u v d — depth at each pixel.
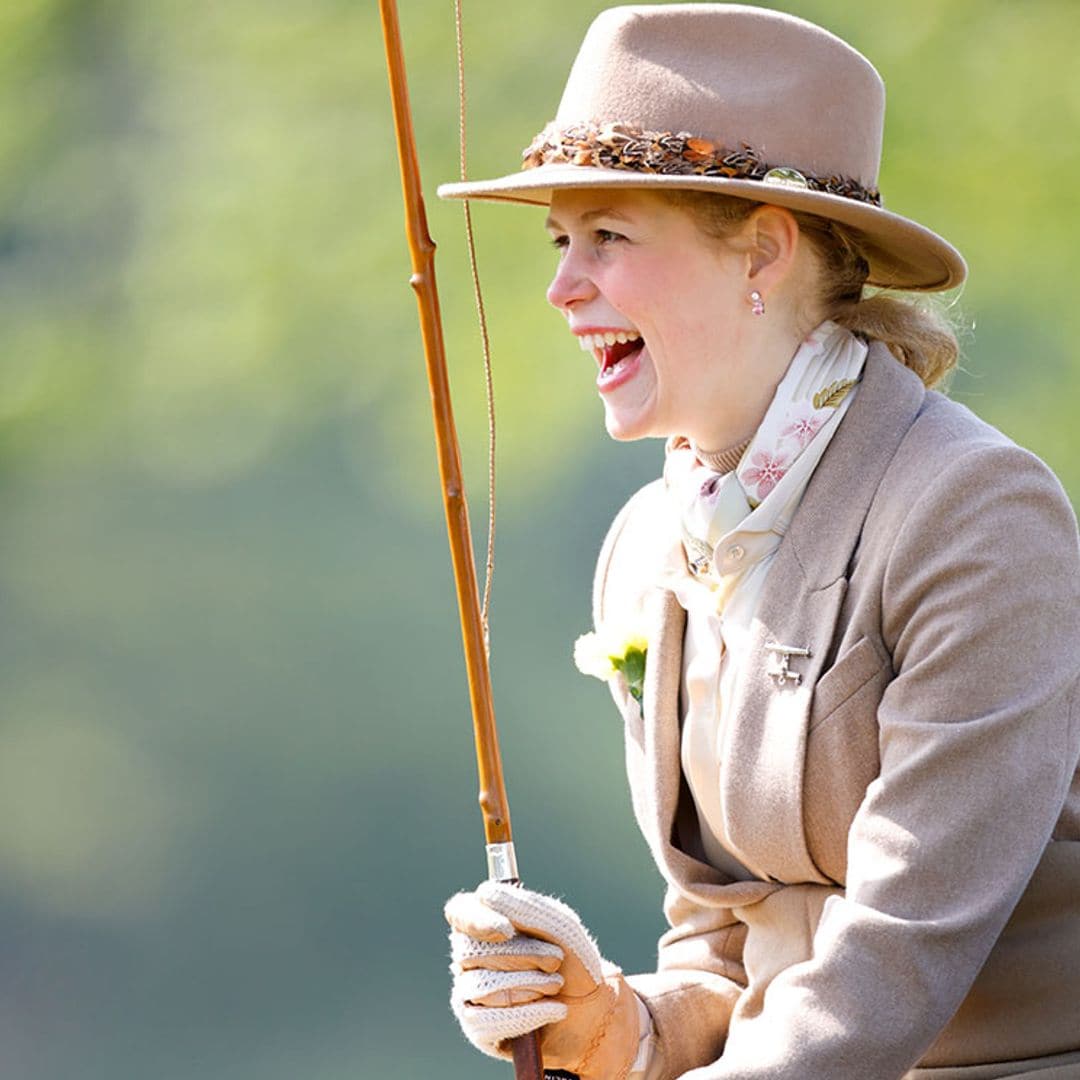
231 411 43.25
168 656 70.12
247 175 37.12
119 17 40.88
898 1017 9.88
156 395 43.53
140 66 40.22
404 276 36.19
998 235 28.42
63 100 41.66
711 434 11.09
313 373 41.88
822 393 10.89
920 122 28.39
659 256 10.80
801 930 10.84
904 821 10.08
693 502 11.09
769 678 10.66
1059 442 30.03
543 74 33.28
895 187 28.50
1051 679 10.09
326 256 36.78
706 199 10.75
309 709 71.88
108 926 72.31
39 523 67.56
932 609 10.23
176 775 71.19
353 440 66.38
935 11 28.62
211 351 39.28
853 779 10.46
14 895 71.69
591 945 10.53
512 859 10.68
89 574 68.44
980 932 9.91
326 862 72.75
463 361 35.59
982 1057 10.49
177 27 39.12
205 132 38.78
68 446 44.56
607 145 10.76
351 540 70.12
